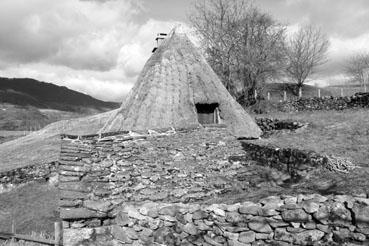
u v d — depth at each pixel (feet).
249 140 52.54
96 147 33.96
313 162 33.94
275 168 36.27
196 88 57.31
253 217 22.39
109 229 26.53
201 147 37.14
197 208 24.13
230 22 119.75
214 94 57.06
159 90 56.44
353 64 162.61
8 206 61.62
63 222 25.76
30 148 110.42
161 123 52.47
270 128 80.02
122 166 32.37
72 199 27.30
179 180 32.45
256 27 122.83
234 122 55.42
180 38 65.36
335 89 153.48
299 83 147.33
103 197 28.66
